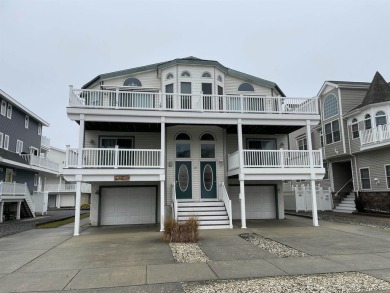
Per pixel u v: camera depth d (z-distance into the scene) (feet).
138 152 47.67
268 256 26.45
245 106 53.93
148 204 54.54
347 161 76.48
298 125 50.83
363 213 65.41
